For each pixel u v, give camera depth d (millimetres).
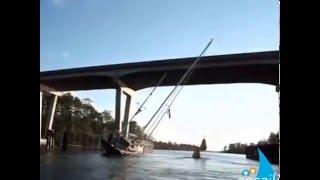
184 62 108438
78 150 102250
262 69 98125
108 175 48844
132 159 83500
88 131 112250
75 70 114812
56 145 103312
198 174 51094
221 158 81750
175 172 53281
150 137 105000
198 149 86062
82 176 45656
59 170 48656
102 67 116062
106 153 88312
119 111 118250
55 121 111250
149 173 53375
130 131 105938
